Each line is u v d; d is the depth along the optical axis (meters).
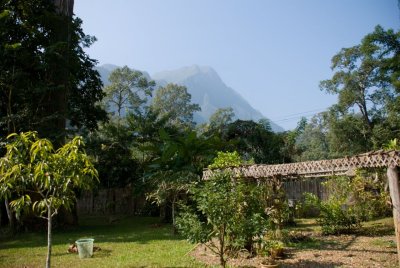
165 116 21.59
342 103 32.75
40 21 14.78
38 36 14.47
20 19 15.02
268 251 6.61
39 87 12.99
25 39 14.44
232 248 5.92
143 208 19.98
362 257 6.44
